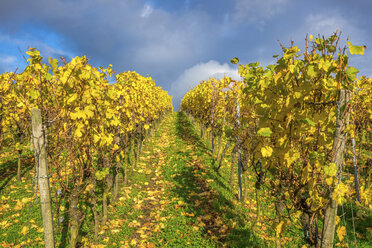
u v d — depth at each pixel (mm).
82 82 4059
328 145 2480
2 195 6766
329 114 2238
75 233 4125
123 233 5309
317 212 2473
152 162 11062
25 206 6133
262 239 4789
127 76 8984
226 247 4648
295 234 4844
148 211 6414
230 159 11008
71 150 4102
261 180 3516
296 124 2447
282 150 2596
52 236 3078
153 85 13852
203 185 7926
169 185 8188
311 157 2348
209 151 12266
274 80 2705
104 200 5484
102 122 4852
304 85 2377
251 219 5676
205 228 5449
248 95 3848
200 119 16078
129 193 7457
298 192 2662
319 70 2291
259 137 2877
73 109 3895
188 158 11109
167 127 22516
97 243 4852
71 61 3826
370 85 7742
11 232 5035
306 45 2547
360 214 5535
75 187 4168
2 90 7422
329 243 2197
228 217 5801
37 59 3666
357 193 6109
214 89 11086
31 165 9328
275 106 2748
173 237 5121
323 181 2379
